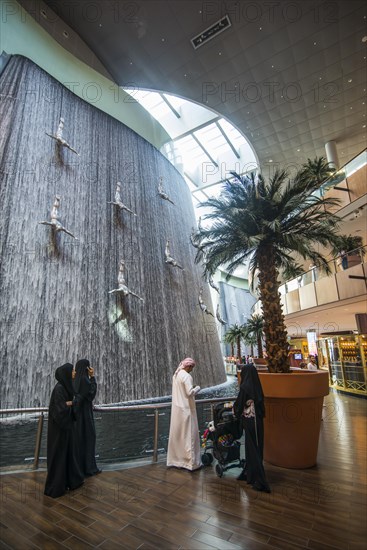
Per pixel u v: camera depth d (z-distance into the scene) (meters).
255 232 5.50
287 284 14.65
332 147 18.52
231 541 2.59
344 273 10.56
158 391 13.84
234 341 30.14
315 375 4.28
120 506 3.19
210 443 4.65
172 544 2.56
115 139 17.62
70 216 13.48
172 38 14.22
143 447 5.27
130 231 16.19
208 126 24.66
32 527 2.80
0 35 12.84
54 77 15.13
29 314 10.76
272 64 14.57
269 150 19.42
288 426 4.29
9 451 5.14
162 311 16.30
